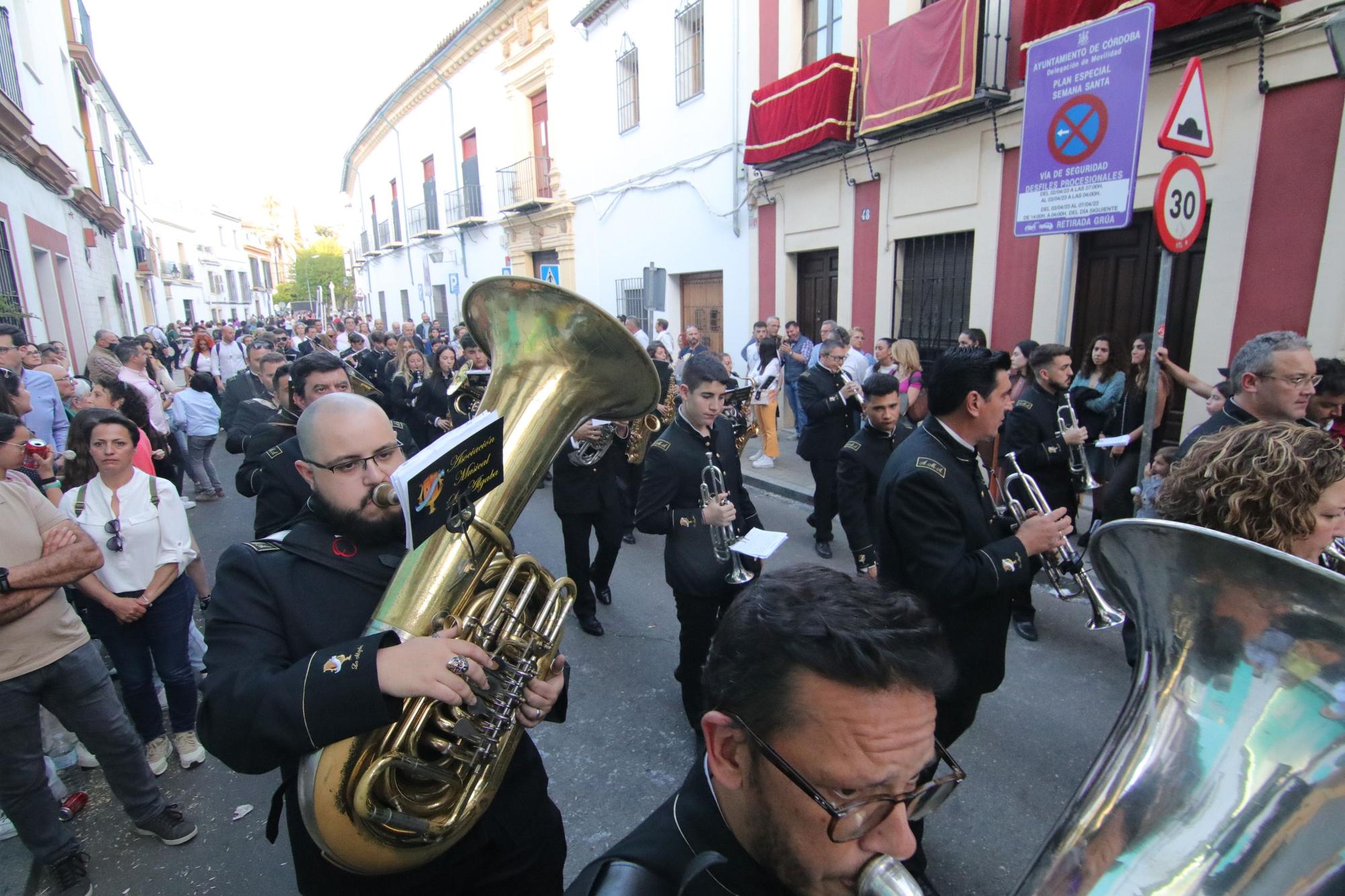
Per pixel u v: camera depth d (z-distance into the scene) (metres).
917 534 2.09
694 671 3.01
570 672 3.83
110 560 2.81
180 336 23.41
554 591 1.50
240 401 7.04
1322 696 1.09
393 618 1.32
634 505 5.29
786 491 7.19
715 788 0.94
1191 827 1.11
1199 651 1.24
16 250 8.92
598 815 2.77
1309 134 4.56
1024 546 2.08
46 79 11.09
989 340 6.80
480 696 1.35
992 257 6.67
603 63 12.51
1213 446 1.58
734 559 2.92
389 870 1.31
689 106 10.55
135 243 22.36
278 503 2.64
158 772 3.03
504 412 1.75
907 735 0.78
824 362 5.25
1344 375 3.14
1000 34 6.30
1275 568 1.12
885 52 7.06
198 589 3.70
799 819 0.81
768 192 9.38
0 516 2.17
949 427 2.22
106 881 2.49
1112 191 4.34
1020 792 2.78
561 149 14.32
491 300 1.83
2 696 2.17
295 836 1.46
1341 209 4.45
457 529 1.26
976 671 2.13
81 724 2.39
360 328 21.11
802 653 0.77
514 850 1.67
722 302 10.90
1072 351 6.15
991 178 6.59
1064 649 3.84
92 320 13.67
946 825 2.63
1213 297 5.13
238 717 1.24
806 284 9.41
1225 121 4.94
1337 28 3.79
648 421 4.45
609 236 13.20
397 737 1.26
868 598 0.85
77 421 2.84
